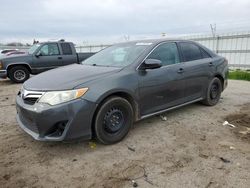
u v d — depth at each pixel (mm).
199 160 3348
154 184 2828
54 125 3320
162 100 4480
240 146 3752
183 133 4262
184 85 4895
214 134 4223
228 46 14703
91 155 3502
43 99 3352
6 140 3992
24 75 10648
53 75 3971
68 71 4137
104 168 3164
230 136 4133
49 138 3332
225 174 3012
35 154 3535
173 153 3547
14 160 3369
